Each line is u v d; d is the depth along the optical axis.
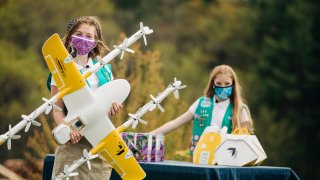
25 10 42.38
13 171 17.47
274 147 38.38
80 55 9.41
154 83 16.59
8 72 36.59
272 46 45.06
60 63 8.90
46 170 10.63
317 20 45.22
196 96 43.12
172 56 47.84
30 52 39.56
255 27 49.91
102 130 9.03
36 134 15.85
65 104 8.98
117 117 15.55
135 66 17.03
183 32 51.84
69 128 8.87
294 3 46.72
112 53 9.13
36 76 36.88
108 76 9.50
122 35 16.67
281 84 43.88
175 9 52.56
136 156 10.43
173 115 16.30
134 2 51.72
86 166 9.31
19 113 35.81
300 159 41.28
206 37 51.69
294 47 44.50
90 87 9.30
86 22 9.41
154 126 15.50
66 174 8.82
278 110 43.78
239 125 11.70
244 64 50.22
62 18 43.09
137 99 16.20
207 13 53.12
